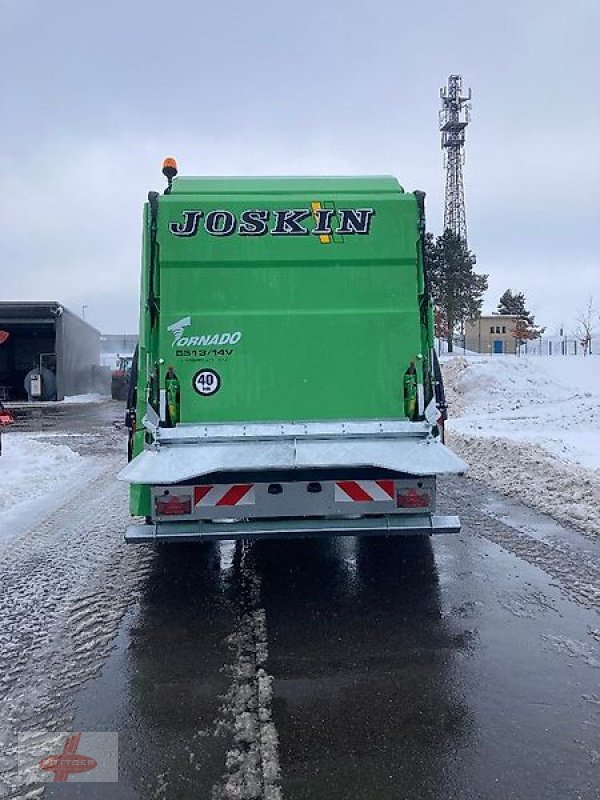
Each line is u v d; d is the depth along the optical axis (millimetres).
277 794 3072
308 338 5613
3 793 3125
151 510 5262
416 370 5652
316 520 5285
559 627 4922
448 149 53344
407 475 5270
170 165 6320
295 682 4152
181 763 3326
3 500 9641
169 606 5504
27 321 36688
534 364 28953
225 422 5531
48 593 5836
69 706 3918
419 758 3334
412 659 4441
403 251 5754
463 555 6707
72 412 28859
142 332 5684
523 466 10984
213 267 5625
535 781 3150
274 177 6273
